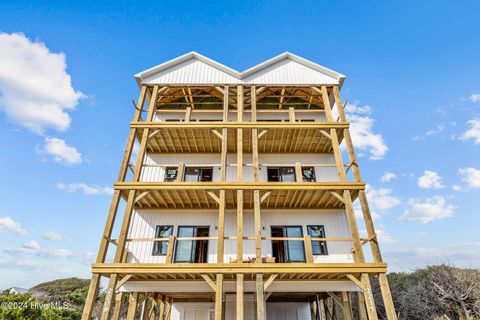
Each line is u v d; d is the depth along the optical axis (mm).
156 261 11977
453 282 20688
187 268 9562
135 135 12570
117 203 10875
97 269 9547
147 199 12469
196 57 14867
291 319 15719
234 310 13391
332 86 14234
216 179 14117
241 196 10969
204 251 13391
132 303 11781
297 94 15727
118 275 9883
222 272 9523
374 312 9008
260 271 9570
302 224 13055
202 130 12992
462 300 19516
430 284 22062
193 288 10711
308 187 11203
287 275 10109
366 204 10914
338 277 10656
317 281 10875
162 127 12594
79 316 26109
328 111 13375
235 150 14625
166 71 14375
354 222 10516
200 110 15281
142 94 13727
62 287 42281
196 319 15078
